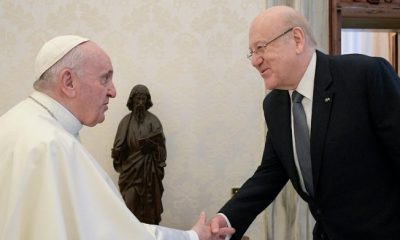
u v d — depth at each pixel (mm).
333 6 2398
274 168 1755
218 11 2357
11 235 1051
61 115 1282
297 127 1473
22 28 2275
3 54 2271
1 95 2275
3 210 1088
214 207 2371
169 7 2328
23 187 1085
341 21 2512
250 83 2379
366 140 1350
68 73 1281
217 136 2367
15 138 1173
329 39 2406
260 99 2391
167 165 2336
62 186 1124
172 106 2338
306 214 2285
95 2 2293
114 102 2303
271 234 2312
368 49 4055
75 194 1133
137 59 2314
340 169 1371
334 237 1446
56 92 1297
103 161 2299
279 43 1405
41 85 1310
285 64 1412
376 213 1377
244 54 2375
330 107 1374
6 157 1143
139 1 2311
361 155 1355
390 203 1379
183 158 2348
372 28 2750
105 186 1193
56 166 1130
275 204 2312
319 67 1423
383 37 3840
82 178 1178
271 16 1421
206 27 2350
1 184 1115
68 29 2291
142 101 2105
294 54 1410
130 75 2311
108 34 2301
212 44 2357
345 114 1352
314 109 1397
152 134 2078
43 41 2283
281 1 2326
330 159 1371
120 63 2305
